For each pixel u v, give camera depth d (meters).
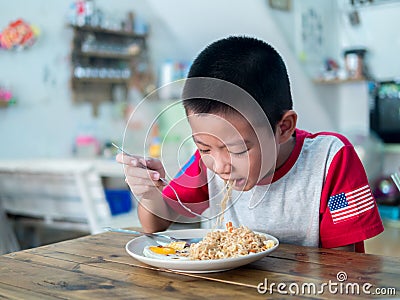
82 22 3.52
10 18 3.15
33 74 3.29
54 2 3.38
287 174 1.24
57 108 3.45
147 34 3.93
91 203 2.34
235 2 3.62
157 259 0.93
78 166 2.43
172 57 4.19
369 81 4.21
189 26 4.04
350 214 1.18
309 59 4.09
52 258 1.06
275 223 1.26
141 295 0.82
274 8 3.70
